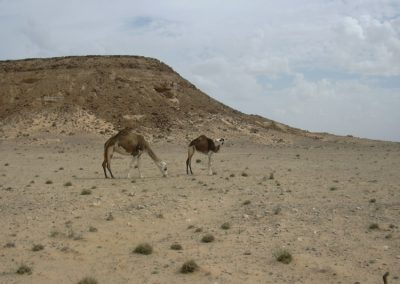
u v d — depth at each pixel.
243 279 9.37
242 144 58.00
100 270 9.95
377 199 16.97
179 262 10.36
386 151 46.56
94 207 15.98
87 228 13.17
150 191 19.38
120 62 78.94
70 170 28.45
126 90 71.56
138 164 24.30
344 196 17.73
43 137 57.44
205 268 9.91
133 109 67.50
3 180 23.55
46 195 18.44
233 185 20.97
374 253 10.76
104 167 24.12
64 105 66.75
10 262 10.38
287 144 60.12
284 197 17.61
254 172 26.72
